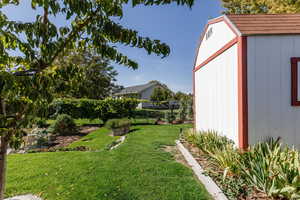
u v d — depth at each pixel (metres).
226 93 3.96
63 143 7.04
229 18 3.77
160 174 3.36
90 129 10.45
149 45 1.58
